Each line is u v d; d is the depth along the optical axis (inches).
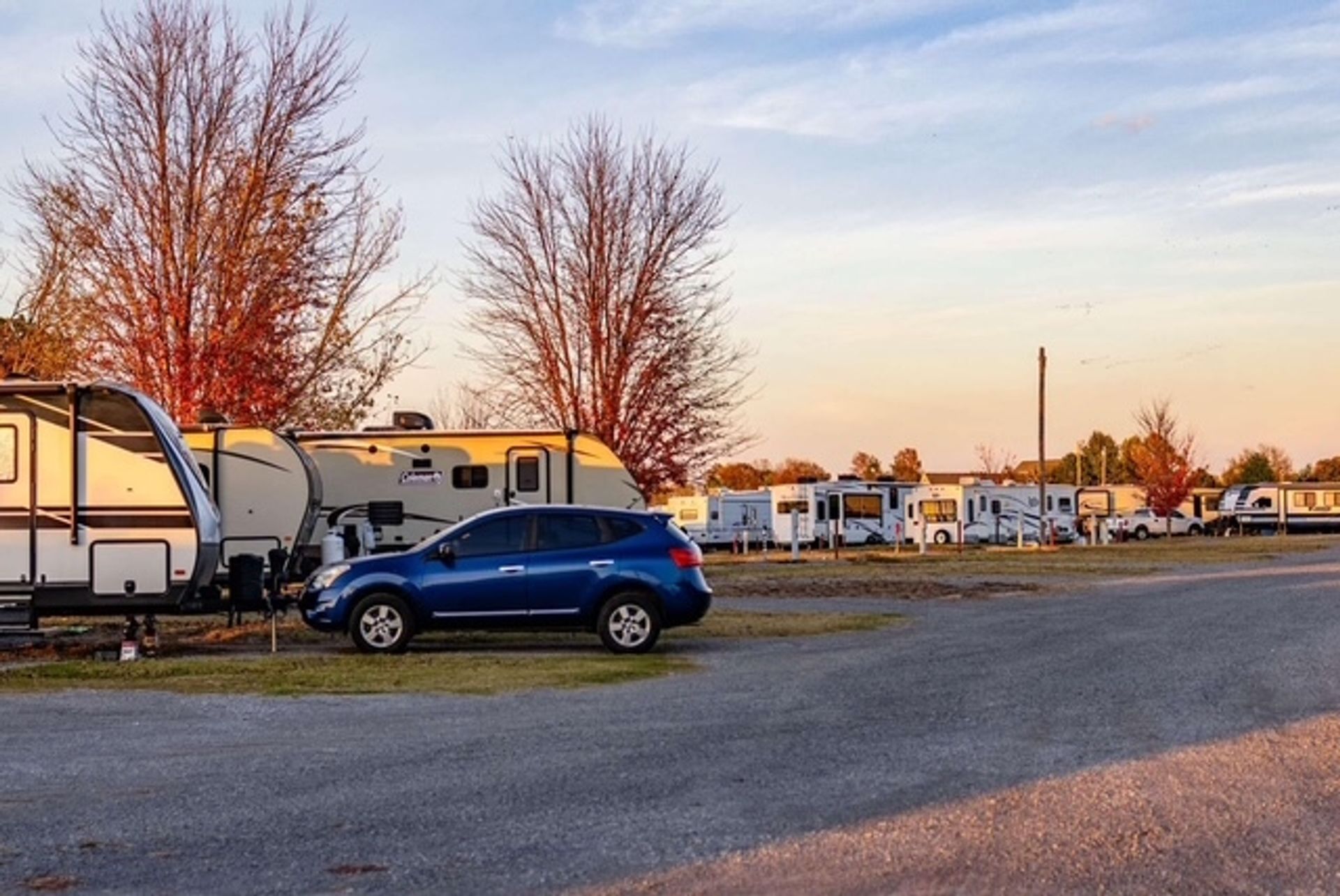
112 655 625.0
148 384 798.5
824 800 311.7
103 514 606.9
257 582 651.5
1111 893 241.1
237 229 803.4
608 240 1053.8
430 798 315.9
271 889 243.9
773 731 406.9
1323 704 455.8
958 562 1631.4
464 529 633.6
